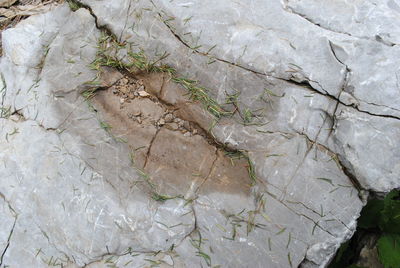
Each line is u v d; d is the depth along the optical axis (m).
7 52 1.54
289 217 1.36
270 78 1.42
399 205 1.43
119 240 1.38
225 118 1.43
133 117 1.46
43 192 1.42
